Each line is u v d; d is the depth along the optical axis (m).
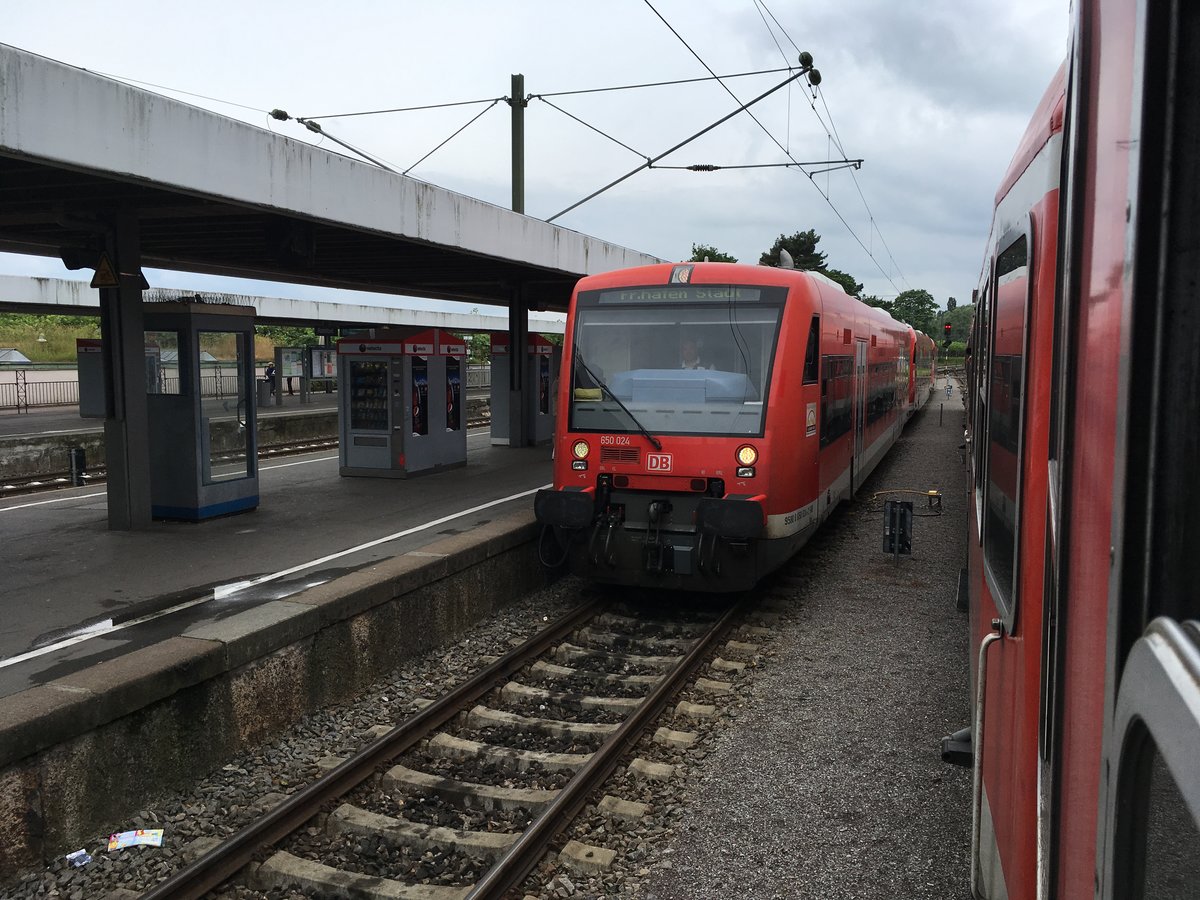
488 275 18.36
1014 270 3.00
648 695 6.96
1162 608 1.12
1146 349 1.15
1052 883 1.66
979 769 2.74
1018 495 2.47
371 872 4.98
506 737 6.67
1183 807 0.93
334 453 18.78
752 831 5.06
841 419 11.60
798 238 71.75
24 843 4.95
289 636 6.75
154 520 11.28
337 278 18.73
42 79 6.43
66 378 41.66
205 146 7.76
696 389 9.14
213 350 11.23
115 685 5.40
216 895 4.74
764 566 8.98
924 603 9.55
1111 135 1.45
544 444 20.48
